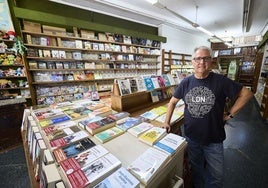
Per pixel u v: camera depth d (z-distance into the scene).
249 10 4.74
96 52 4.43
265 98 3.88
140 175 0.70
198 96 1.28
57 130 1.19
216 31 7.61
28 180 1.87
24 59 3.14
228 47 9.50
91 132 1.16
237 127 3.35
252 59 8.73
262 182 1.76
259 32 7.87
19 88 3.25
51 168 0.73
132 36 5.12
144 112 1.96
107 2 4.05
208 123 1.26
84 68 4.14
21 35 3.19
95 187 0.62
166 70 6.57
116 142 1.07
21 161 2.26
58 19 3.53
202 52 1.22
